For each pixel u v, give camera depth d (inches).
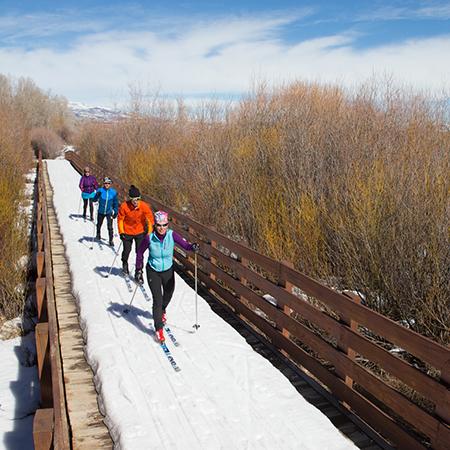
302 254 343.6
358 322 177.2
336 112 517.3
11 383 284.4
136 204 351.3
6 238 444.5
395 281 275.1
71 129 3024.1
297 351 222.5
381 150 383.9
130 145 1026.1
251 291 274.5
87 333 252.8
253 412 177.9
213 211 479.2
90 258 429.1
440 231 256.1
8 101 2613.2
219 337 244.5
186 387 195.5
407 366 150.5
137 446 158.6
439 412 137.8
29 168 1397.6
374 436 167.9
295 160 434.6
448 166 308.8
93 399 195.5
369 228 295.3
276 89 669.9
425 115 435.5
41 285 273.6
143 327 259.8
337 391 191.5
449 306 246.7
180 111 1017.5
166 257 238.2
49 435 125.1
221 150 550.6
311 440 161.3
